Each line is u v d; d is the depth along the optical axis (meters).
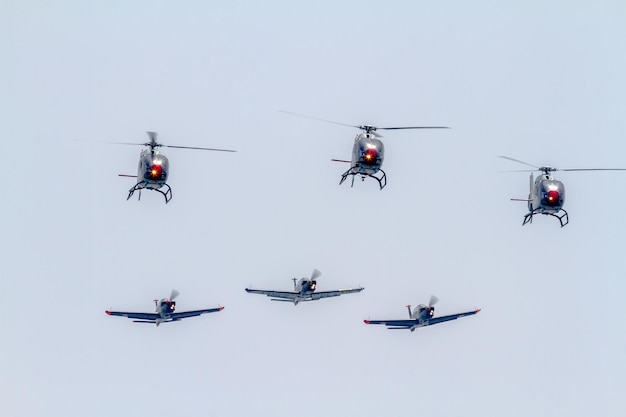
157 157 187.75
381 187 192.88
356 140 190.25
